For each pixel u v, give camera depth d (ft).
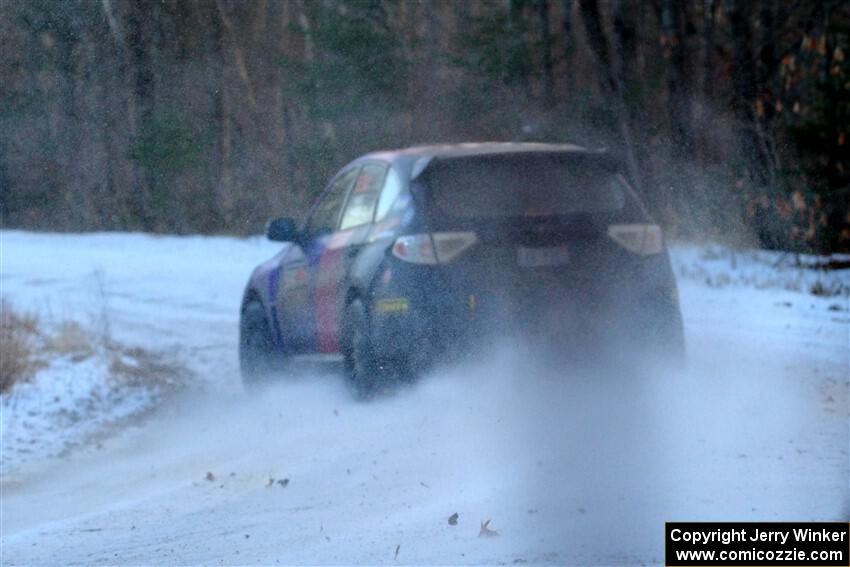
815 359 143.02
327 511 86.69
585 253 108.37
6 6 397.19
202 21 398.01
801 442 97.86
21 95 403.75
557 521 77.46
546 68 370.73
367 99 374.84
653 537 73.26
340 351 123.44
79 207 407.44
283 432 118.21
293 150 382.01
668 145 339.36
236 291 245.45
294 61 375.45
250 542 80.43
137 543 84.07
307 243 131.64
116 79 401.49
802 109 328.49
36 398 144.46
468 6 371.97
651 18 377.30
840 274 234.79
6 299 184.24
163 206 395.55
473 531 76.54
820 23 329.52
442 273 107.45
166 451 124.06
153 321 206.80
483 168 110.63
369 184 121.70
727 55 353.10
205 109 395.96
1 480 118.42
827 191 297.53
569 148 113.50
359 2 375.04
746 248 278.46
